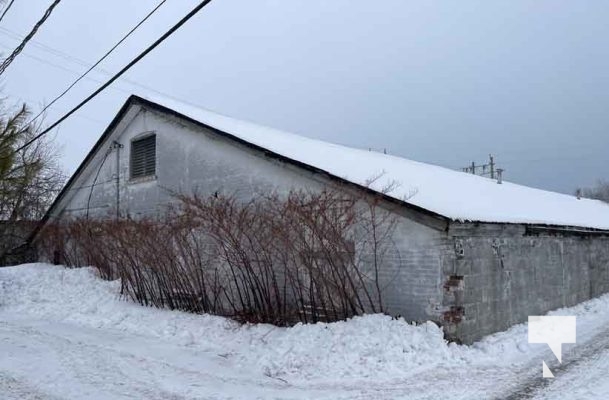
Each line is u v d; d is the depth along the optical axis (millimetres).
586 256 14188
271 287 9953
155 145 15453
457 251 8188
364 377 6926
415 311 8352
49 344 9172
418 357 7375
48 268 17953
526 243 10625
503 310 9367
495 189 16547
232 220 10320
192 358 8188
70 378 7117
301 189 10102
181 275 11633
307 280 9352
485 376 6832
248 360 7984
